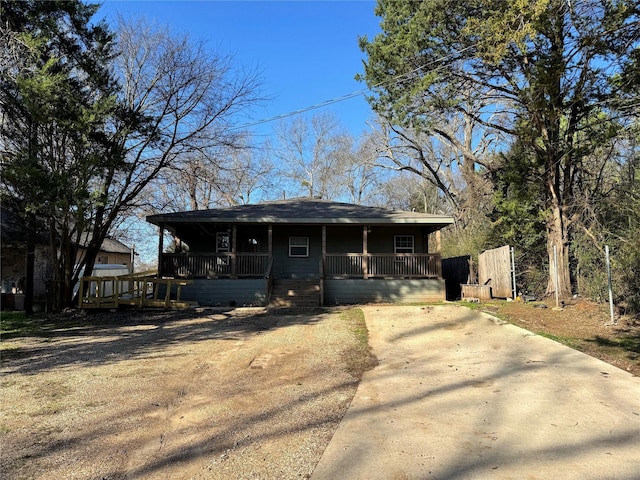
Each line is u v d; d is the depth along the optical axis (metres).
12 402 5.09
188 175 15.32
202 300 15.17
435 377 5.80
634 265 9.87
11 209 12.35
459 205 30.02
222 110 14.66
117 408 4.82
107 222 13.94
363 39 16.66
